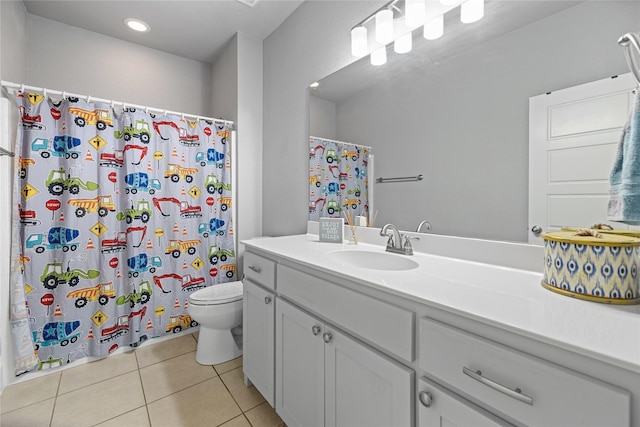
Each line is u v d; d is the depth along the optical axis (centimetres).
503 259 104
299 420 118
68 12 212
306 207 201
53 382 165
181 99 278
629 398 44
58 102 179
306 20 199
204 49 265
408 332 76
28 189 167
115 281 194
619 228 79
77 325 182
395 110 143
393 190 144
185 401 151
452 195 120
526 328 54
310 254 127
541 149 95
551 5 93
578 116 87
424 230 130
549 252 77
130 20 223
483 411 61
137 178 199
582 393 48
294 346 121
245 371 161
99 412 142
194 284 227
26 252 167
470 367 63
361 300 89
